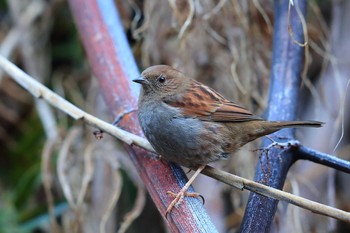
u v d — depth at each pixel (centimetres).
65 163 960
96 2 863
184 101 757
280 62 799
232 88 1015
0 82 1189
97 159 1023
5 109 1238
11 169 1223
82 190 932
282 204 905
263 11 928
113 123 776
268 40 1020
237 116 752
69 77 1234
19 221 1067
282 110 754
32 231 1121
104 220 901
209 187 1003
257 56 1016
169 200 659
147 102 764
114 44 825
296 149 671
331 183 951
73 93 1208
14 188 1174
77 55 1245
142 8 1112
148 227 1157
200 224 617
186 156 744
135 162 724
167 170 697
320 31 1109
